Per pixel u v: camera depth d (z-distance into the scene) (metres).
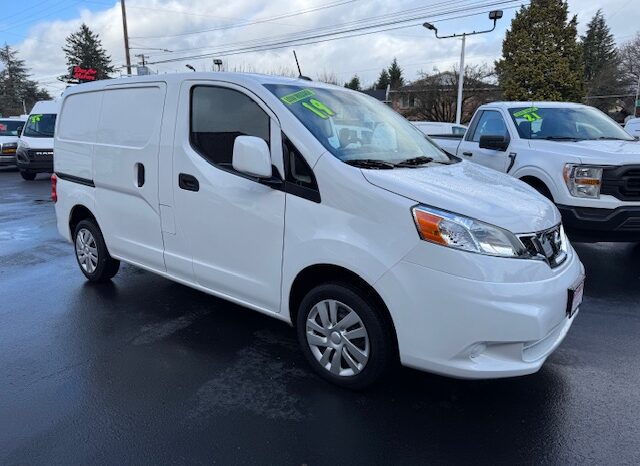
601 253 6.36
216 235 3.70
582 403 3.10
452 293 2.67
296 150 3.20
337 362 3.21
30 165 15.43
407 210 2.78
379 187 2.90
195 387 3.29
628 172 5.19
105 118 4.61
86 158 4.85
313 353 3.33
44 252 6.84
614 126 6.87
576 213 5.38
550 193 5.72
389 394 3.19
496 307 2.65
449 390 3.24
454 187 3.07
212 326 4.24
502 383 3.32
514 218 2.86
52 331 4.16
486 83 43.12
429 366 2.80
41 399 3.15
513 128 6.71
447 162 3.89
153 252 4.29
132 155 4.28
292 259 3.23
